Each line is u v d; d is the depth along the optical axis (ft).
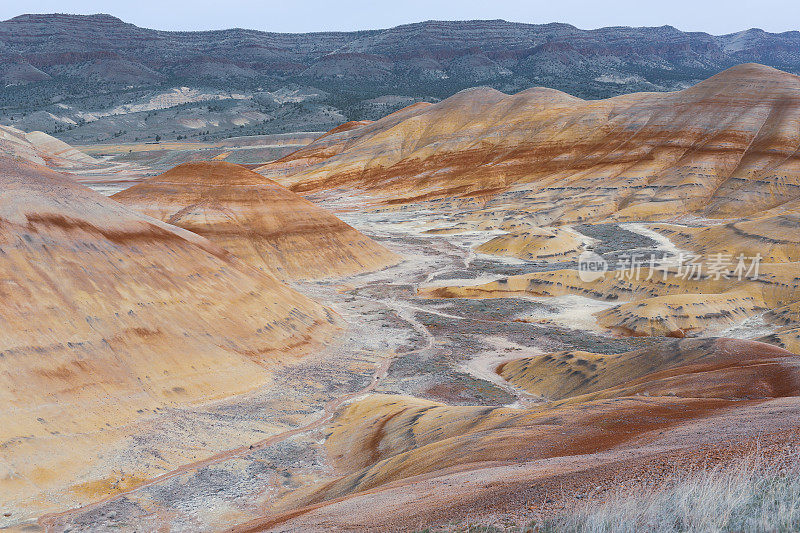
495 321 225.76
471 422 99.30
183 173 312.09
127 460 107.86
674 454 46.75
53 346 123.85
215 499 94.94
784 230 271.28
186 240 186.60
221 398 139.64
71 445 107.34
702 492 32.96
